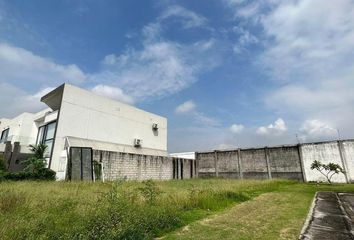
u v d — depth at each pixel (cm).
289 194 1429
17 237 452
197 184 1844
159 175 2797
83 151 2041
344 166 2517
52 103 2641
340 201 1183
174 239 554
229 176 3303
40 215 591
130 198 809
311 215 836
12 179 1773
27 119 2980
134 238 521
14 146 2486
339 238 585
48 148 2311
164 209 738
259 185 1775
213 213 839
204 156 3609
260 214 831
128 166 2397
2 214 591
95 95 2698
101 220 534
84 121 2509
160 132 3656
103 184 1430
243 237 571
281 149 2964
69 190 1120
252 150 3189
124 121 3036
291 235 594
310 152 2753
